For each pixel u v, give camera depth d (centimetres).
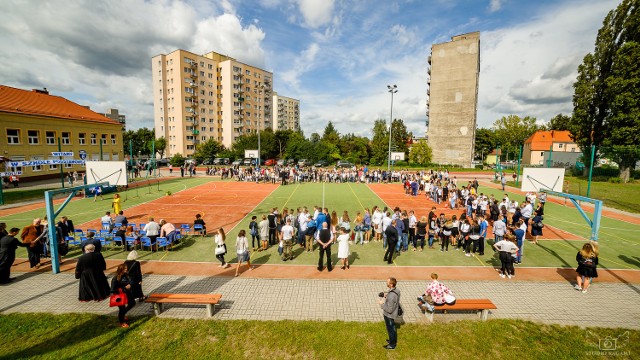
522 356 634
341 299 855
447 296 751
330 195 2655
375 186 3316
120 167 1535
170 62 7831
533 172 1482
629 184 2947
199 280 973
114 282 702
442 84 6200
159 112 8119
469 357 629
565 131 7319
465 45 5953
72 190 1092
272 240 1346
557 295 898
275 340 671
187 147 8062
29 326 713
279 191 2892
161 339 674
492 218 1633
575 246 1364
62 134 3781
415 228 1320
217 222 1731
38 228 1084
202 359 615
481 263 1147
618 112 3256
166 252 1233
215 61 8700
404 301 850
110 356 621
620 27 3434
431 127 6356
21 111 3303
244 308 803
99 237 1267
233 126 8994
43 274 1004
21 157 3316
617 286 963
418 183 2681
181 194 2691
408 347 654
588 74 3716
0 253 924
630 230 1648
